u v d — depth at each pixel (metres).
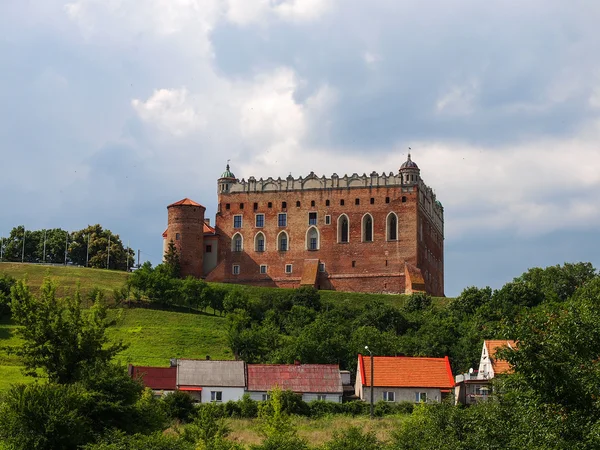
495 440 48.41
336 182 191.62
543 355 43.78
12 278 163.25
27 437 58.00
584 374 43.75
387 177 189.38
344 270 188.38
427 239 196.62
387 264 186.25
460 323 141.38
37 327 67.00
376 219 188.25
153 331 144.88
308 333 124.94
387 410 96.31
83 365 66.06
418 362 104.50
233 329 135.25
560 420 43.28
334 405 96.44
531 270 175.62
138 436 58.88
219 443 61.12
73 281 177.00
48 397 59.91
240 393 103.06
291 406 93.88
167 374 103.69
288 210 192.88
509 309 148.75
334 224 190.12
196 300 161.50
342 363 118.50
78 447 58.31
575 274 172.00
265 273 191.75
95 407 61.62
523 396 45.28
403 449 58.16
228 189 196.38
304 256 190.50
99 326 68.88
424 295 167.38
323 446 63.25
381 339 122.44
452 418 55.31
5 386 103.69
